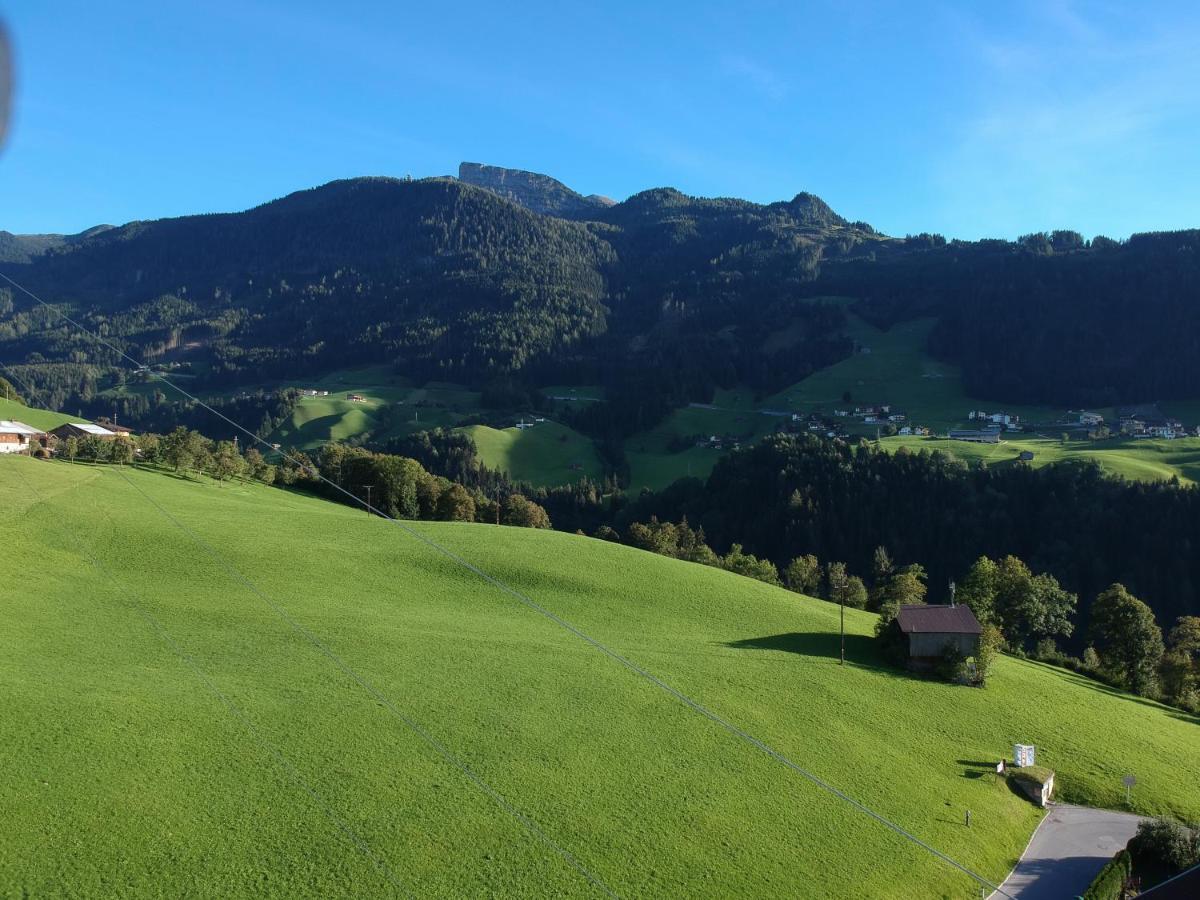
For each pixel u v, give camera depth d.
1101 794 55.44
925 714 64.12
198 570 76.06
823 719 60.44
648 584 92.00
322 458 163.75
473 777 46.41
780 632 82.62
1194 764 61.78
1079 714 68.31
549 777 47.59
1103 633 95.81
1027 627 107.75
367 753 47.09
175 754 43.69
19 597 62.53
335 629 66.44
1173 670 89.00
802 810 47.84
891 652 75.62
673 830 44.16
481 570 89.44
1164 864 46.78
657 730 55.34
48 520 79.19
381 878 37.09
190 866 35.81
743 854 42.88
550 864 39.94
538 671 62.94
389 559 89.25
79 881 33.62
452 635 69.25
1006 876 45.31
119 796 39.25
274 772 43.78
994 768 56.69
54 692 47.66
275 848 37.91
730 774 50.72
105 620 61.75
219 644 60.41
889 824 47.56
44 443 132.50
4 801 37.12
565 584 88.44
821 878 41.81
